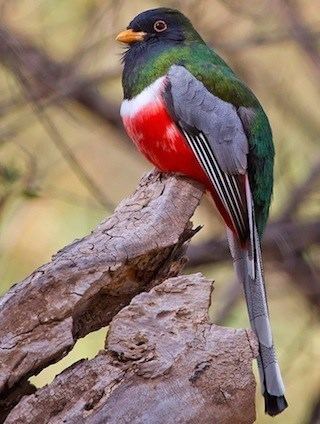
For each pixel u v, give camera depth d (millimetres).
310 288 16094
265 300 10102
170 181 9109
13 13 15742
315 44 16578
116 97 17766
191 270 15883
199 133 10547
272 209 17219
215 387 7730
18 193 14016
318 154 17047
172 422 7660
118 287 8367
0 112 15445
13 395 7949
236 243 10484
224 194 10539
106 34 15852
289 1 16312
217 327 7828
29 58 15258
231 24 16375
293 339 16031
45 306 7918
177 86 10570
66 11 16047
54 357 7898
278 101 17094
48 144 16188
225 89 10789
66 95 15836
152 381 7688
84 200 15828
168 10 11211
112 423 7617
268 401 8828
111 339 7793
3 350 7828
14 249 15672
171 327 7820
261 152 10938
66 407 7695
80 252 8195
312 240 16016
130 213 8797
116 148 17188
